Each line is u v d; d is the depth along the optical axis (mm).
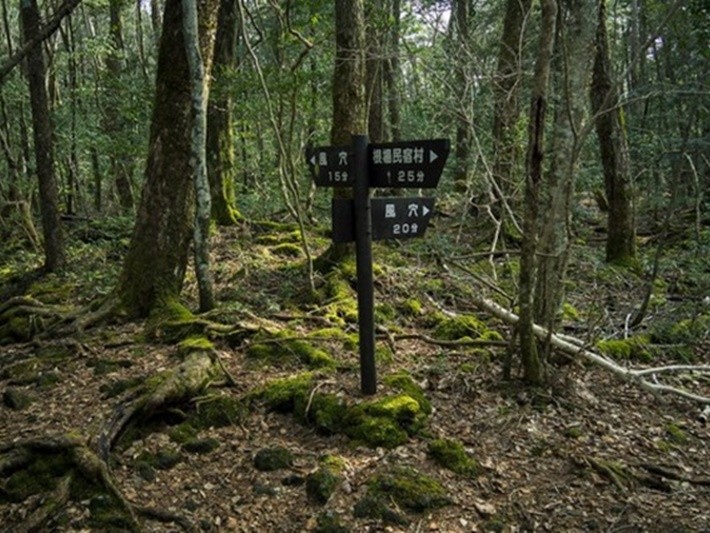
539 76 4914
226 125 12102
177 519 4031
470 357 6387
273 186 14281
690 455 4926
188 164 7273
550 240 5945
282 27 9195
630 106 15180
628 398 5832
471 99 8719
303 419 5074
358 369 5859
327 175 5211
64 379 5906
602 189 15688
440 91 10078
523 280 5469
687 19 10562
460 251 10492
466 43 9086
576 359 5977
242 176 17156
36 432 4891
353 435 4805
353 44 8656
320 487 4215
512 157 9820
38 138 9477
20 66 13594
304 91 10211
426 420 5102
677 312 8125
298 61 8469
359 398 5223
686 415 5582
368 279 5160
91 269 9719
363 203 5059
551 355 6129
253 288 8547
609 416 5418
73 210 15891
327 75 9797
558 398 5551
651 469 4605
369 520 4008
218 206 12016
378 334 6832
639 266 10461
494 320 7668
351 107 8727
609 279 9773
